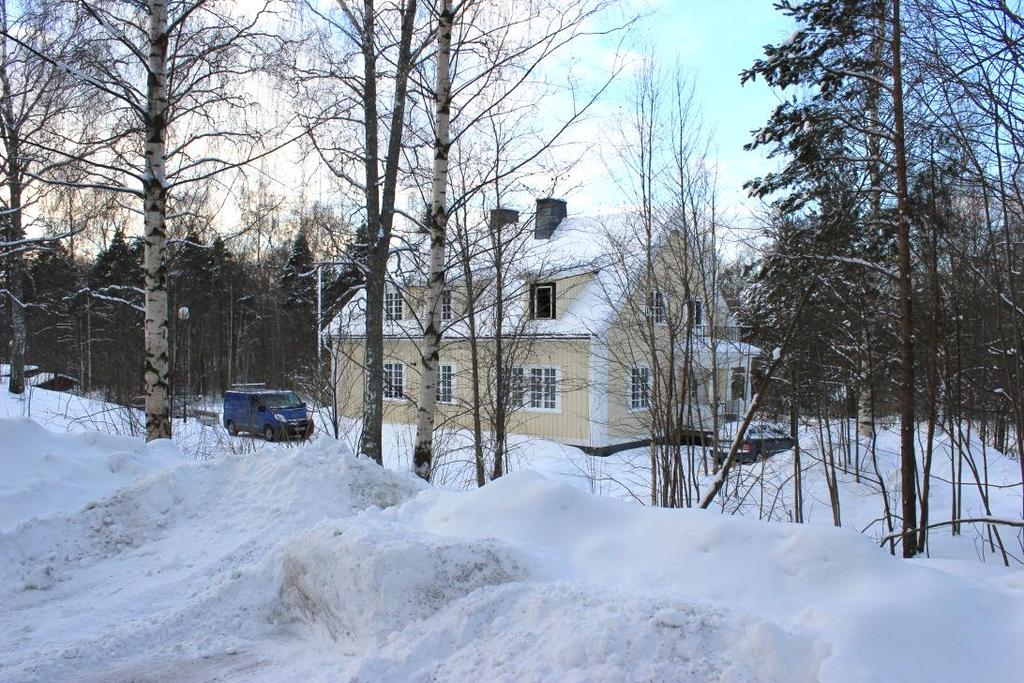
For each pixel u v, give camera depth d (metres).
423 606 3.70
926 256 7.98
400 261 10.73
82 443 7.46
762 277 11.27
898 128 7.77
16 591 5.02
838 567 3.38
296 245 32.69
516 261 12.24
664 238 13.76
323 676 3.52
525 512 4.40
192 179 9.64
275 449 7.32
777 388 13.97
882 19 7.72
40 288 27.91
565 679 2.92
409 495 6.60
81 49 9.54
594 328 18.50
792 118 9.52
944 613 3.01
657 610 3.13
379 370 10.06
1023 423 6.72
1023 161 6.06
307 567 4.24
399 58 9.70
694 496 12.70
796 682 2.71
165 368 9.36
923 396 10.08
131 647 4.04
